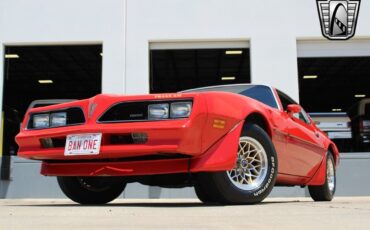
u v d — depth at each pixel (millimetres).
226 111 3238
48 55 8750
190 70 8523
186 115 3109
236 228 1909
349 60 8477
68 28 8281
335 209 3012
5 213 2756
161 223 2105
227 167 3162
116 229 1883
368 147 8594
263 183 3434
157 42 8344
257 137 3445
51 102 8594
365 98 8883
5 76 8359
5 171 7656
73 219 2312
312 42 8398
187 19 8266
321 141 4883
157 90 8320
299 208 3053
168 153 3121
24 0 8328
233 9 8281
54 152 3422
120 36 8234
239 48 8398
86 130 3264
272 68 8203
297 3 8281
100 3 8289
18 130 8336
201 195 3891
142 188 7449
